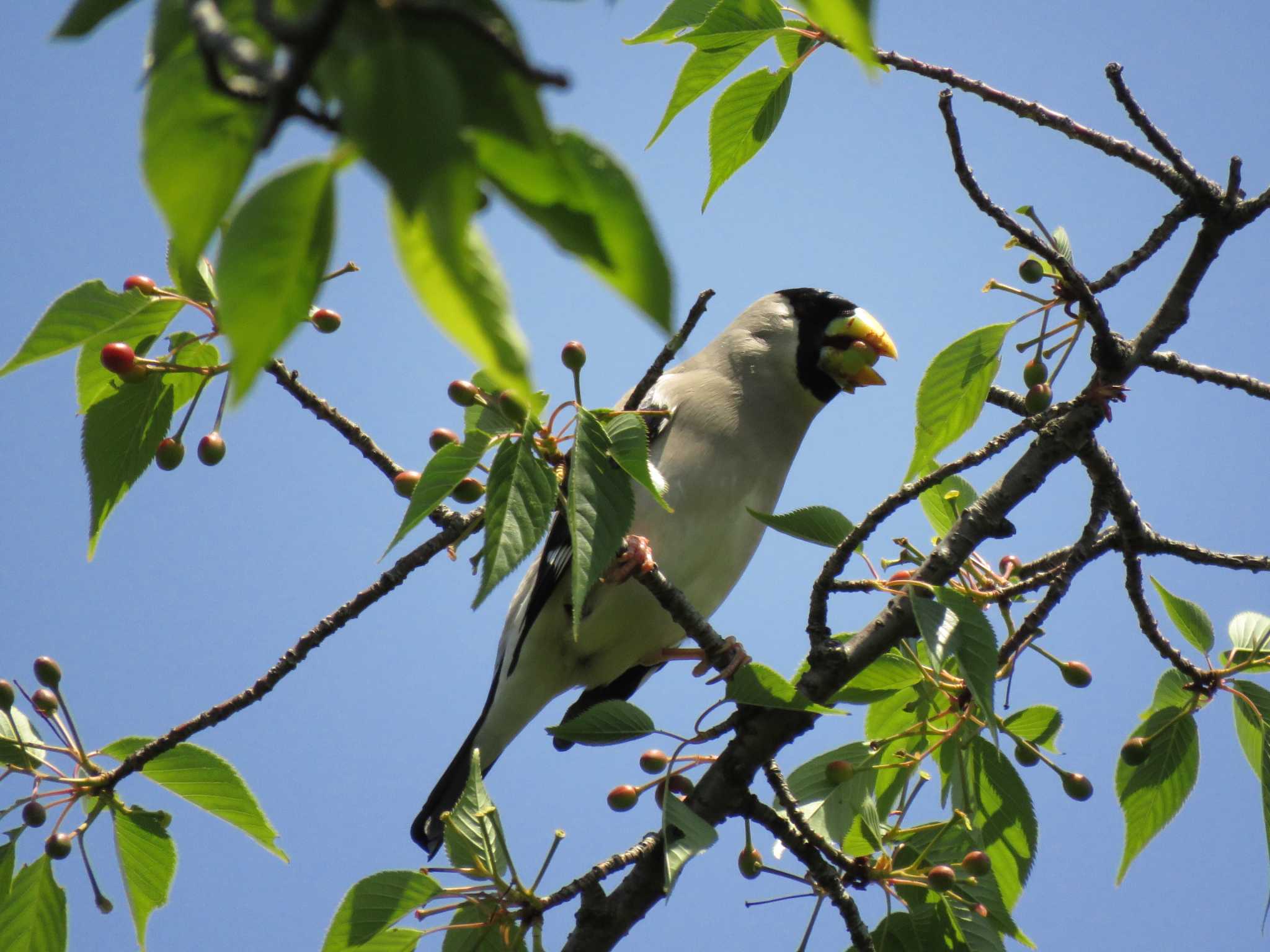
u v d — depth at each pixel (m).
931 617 5.91
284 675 6.57
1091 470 7.34
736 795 6.70
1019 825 6.80
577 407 5.99
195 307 6.38
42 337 6.22
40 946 6.37
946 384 7.50
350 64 2.21
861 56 2.42
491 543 5.59
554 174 2.36
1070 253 7.18
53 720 6.45
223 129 2.41
